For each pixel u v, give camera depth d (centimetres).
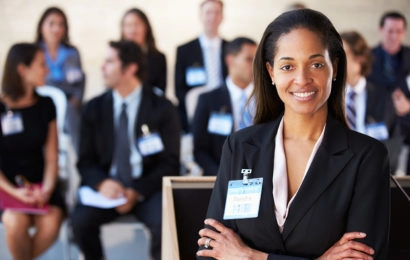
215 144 427
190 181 255
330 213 191
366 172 193
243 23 811
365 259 188
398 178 242
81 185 413
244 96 427
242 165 203
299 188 193
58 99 464
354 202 192
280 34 190
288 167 200
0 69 740
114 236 496
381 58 595
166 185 248
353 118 438
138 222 407
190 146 506
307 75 187
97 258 404
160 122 415
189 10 809
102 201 401
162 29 800
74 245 466
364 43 433
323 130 200
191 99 496
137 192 404
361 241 189
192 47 592
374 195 192
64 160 448
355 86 436
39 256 415
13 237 403
